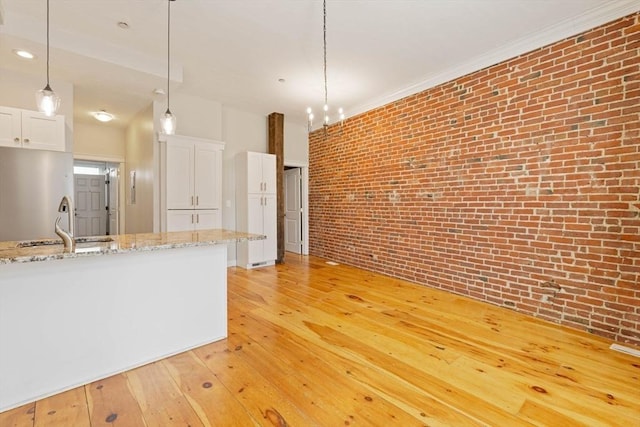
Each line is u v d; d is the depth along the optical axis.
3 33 2.53
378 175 4.63
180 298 2.27
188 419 1.54
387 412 1.60
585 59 2.56
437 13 2.57
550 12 2.54
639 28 2.29
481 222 3.32
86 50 2.94
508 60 3.07
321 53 3.27
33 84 3.38
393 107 4.36
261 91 4.37
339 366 2.06
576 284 2.64
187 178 4.41
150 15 2.61
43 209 3.03
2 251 1.69
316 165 6.04
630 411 1.61
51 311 1.75
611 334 2.45
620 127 2.38
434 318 2.89
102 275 1.92
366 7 2.49
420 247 4.01
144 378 1.92
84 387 1.82
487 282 3.29
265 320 2.85
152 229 4.27
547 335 2.53
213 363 2.10
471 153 3.40
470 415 1.58
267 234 5.22
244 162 5.05
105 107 4.60
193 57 3.37
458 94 3.52
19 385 1.65
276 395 1.74
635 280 2.33
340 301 3.39
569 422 1.53
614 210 2.42
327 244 5.77
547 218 2.80
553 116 2.75
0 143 2.90
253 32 2.87
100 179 6.04
